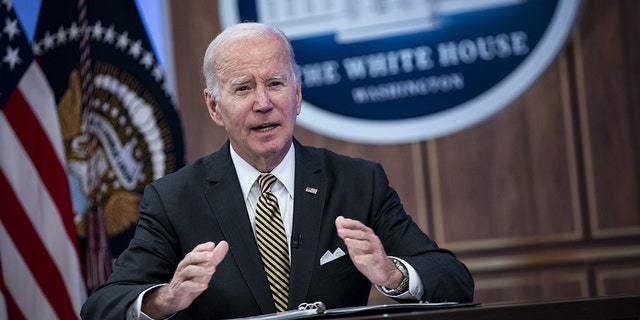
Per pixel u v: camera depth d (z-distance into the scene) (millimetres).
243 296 3984
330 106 8727
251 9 8883
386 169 8703
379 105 8641
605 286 8266
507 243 8461
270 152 4078
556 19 8289
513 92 8375
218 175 4289
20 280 6535
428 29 8539
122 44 7746
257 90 4023
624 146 8250
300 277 4000
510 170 8469
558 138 8391
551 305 3057
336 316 3162
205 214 4191
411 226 4270
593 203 8320
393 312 3207
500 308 2996
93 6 7742
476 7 8445
